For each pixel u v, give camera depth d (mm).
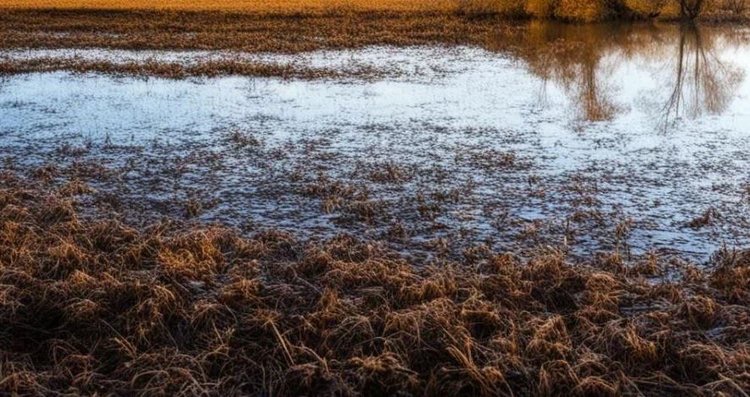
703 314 7547
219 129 16516
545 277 8539
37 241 9438
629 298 8062
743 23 44031
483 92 21703
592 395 6301
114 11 44625
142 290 7859
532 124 17297
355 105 19531
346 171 13180
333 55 30172
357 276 8422
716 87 22359
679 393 6410
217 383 6453
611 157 14250
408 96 20969
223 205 11336
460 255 9438
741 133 16406
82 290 7941
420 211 11031
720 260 9133
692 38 36719
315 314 7457
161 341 7211
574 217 10727
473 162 13836
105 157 13938
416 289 8031
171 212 11016
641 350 6820
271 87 22312
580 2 44719
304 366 6590
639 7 45312
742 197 11703
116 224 9945
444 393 6438
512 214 10969
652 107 19406
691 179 12734
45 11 43469
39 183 12133
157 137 15672
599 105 19375
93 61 27016
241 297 7984
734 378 6387
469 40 35875
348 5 51594
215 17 43125
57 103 19328
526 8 46688
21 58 27375
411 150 14719
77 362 6746
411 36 36938
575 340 7219
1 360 6629
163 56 29109
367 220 10648
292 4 52188
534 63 28188
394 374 6531
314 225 10539
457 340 6953
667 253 9484
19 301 7730
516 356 6688
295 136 15875
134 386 6438
